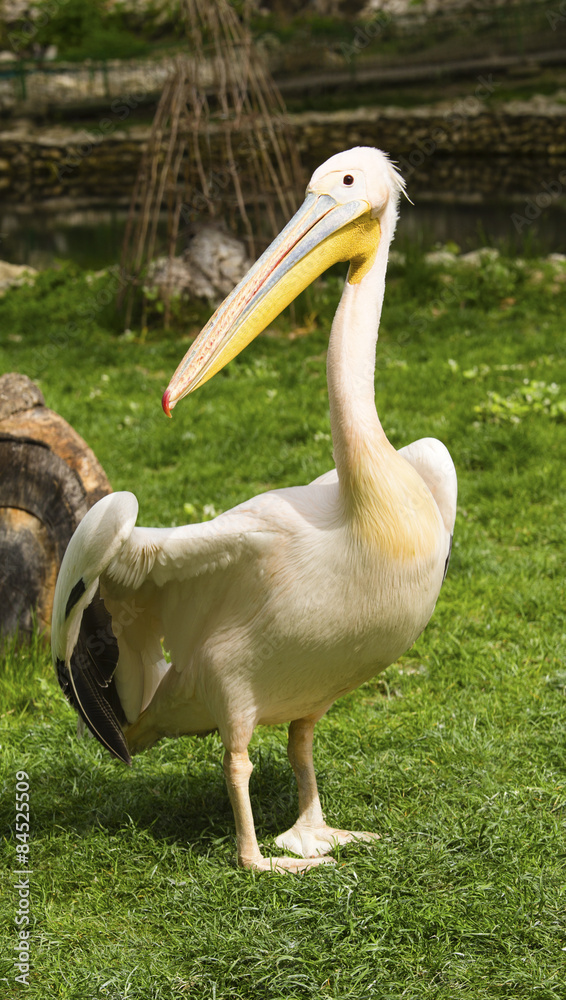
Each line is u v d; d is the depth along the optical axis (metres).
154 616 3.12
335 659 2.97
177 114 12.47
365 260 2.97
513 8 35.78
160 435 8.32
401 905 2.85
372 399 2.91
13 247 19.52
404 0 42.56
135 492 7.02
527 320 11.76
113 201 28.69
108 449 8.09
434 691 4.50
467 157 31.42
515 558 5.82
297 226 2.93
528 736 3.96
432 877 3.00
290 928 2.79
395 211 3.02
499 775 3.68
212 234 13.00
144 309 12.46
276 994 2.59
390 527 2.81
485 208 21.77
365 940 2.73
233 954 2.72
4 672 4.57
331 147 33.03
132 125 34.88
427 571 2.94
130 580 2.91
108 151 33.38
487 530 6.27
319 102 36.03
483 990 2.58
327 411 8.76
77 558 2.82
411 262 13.89
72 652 3.04
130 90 38.03
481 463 7.34
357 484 2.81
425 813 3.45
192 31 12.75
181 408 9.07
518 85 34.38
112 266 15.41
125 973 2.68
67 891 3.14
